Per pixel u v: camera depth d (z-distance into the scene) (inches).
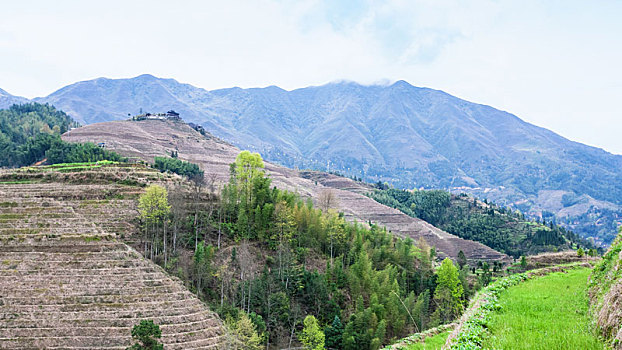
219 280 4094.5
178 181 5959.6
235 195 5157.5
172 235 4638.3
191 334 3016.7
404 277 4785.9
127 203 4960.6
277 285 4089.6
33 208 4284.0
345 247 5098.4
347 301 4264.3
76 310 3073.3
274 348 3587.6
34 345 2797.7
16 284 3240.7
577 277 1867.6
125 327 2977.4
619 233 1624.0
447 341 1173.1
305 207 5428.2
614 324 866.1
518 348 889.5
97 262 3548.2
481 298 1494.8
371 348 3550.7
